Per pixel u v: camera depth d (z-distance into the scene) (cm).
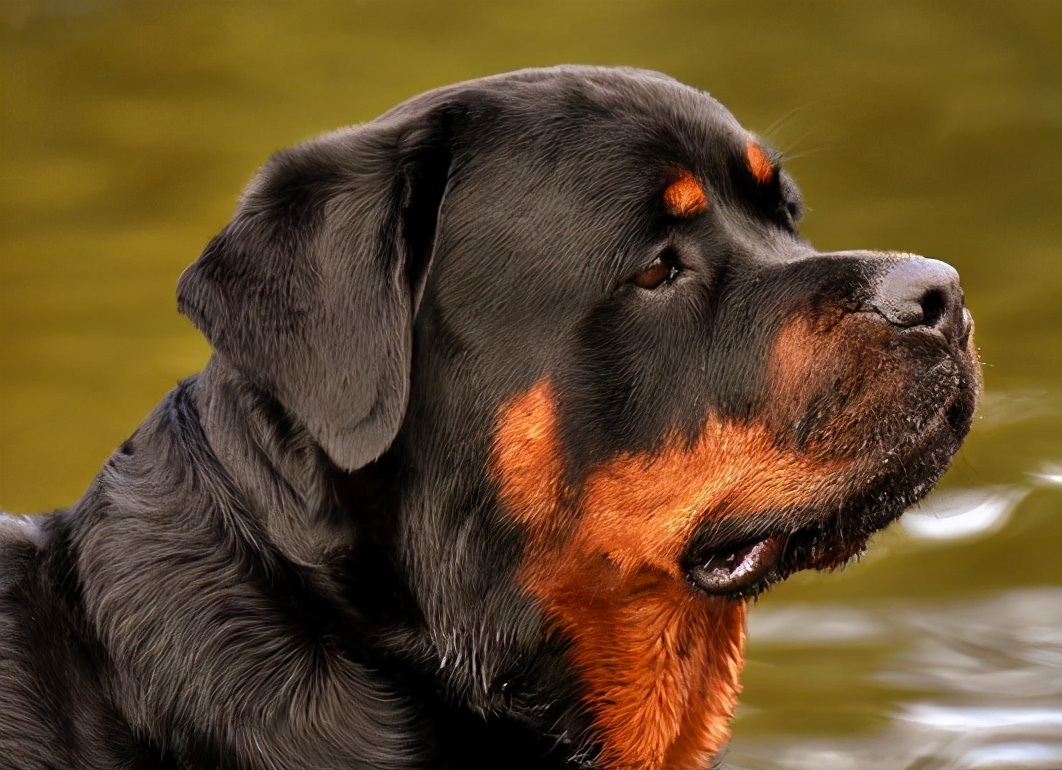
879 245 1590
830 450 703
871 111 1842
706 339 709
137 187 1741
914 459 708
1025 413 1327
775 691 963
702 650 763
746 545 725
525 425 698
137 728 671
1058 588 1091
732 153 740
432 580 699
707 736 779
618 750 743
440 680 700
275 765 662
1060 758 870
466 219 706
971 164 1719
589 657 727
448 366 702
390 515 696
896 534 1185
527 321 700
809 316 705
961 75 1906
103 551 693
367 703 680
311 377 669
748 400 707
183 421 721
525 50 2008
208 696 664
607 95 729
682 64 1958
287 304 678
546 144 711
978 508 1205
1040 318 1473
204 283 691
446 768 696
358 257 677
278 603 680
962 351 711
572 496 704
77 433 1327
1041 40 2014
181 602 675
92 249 1633
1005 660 998
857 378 698
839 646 1026
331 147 704
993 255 1577
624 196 705
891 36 2041
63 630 688
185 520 692
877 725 916
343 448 660
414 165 694
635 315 706
